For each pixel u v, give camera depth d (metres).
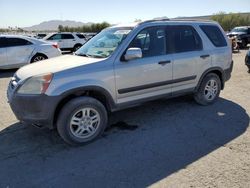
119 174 3.58
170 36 5.34
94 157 4.03
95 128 4.51
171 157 3.97
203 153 4.06
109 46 4.87
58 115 4.25
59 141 4.56
